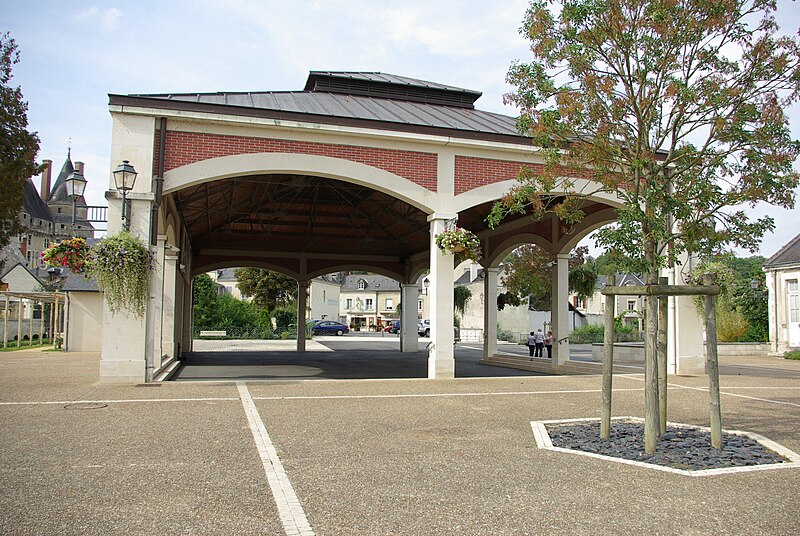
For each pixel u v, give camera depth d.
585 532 4.07
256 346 32.56
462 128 14.24
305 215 23.44
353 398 10.03
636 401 10.21
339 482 5.11
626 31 7.19
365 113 14.84
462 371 18.64
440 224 13.30
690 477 5.50
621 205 14.18
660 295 6.61
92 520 4.11
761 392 11.84
